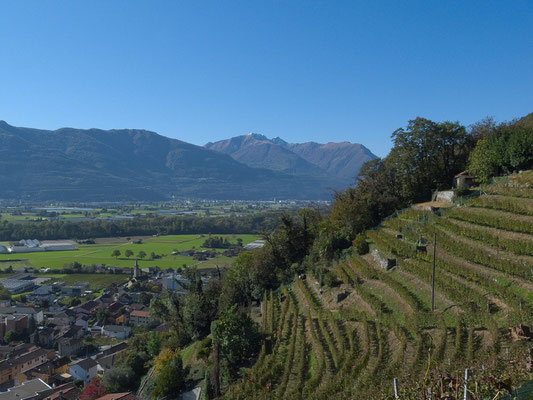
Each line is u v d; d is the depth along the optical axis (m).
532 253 31.78
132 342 86.81
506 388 11.88
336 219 59.25
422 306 32.31
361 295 38.66
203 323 57.84
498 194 44.62
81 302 134.25
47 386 75.12
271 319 44.84
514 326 23.81
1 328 110.00
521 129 52.44
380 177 65.38
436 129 63.44
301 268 57.06
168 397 43.09
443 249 38.91
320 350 33.25
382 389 21.88
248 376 34.69
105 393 56.84
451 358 23.77
